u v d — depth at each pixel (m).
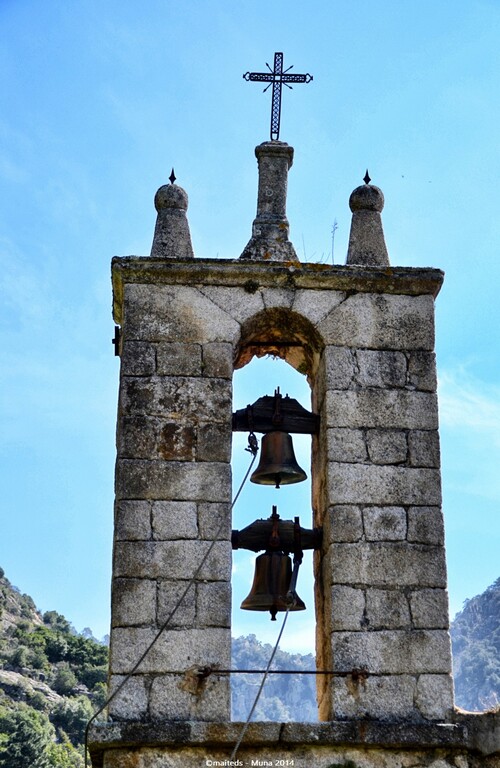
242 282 11.80
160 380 11.44
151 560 10.78
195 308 11.70
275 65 13.12
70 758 62.69
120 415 11.30
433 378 11.69
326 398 11.52
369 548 11.00
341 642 10.67
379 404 11.53
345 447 11.34
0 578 107.25
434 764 10.23
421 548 11.04
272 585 11.19
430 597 10.88
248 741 10.07
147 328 11.59
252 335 12.04
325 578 11.16
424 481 11.28
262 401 11.80
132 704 10.30
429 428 11.49
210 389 11.45
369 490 11.20
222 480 11.12
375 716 10.45
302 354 12.34
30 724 58.97
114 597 10.64
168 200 12.32
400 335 11.80
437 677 10.61
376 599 10.84
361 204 12.52
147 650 10.48
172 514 10.95
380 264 12.20
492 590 48.28
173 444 11.22
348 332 11.75
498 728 10.23
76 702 73.81
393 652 10.66
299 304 11.78
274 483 11.96
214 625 10.62
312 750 10.20
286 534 11.35
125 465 11.09
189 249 12.12
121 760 10.02
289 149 12.72
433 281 11.98
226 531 10.95
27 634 85.81
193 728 10.07
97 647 87.44
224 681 10.45
